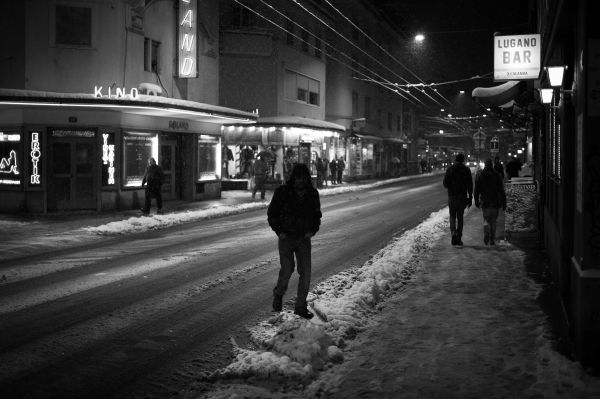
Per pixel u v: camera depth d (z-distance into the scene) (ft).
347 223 55.42
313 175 117.91
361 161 158.92
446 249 39.04
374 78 172.24
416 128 230.89
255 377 17.16
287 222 23.21
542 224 40.55
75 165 63.98
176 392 16.34
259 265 34.58
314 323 21.86
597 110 16.93
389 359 18.07
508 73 41.42
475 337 20.01
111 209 65.31
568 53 23.36
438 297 25.82
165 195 77.41
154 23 71.31
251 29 102.42
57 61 63.16
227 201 80.07
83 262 35.88
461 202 40.27
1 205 64.18
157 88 68.80
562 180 23.62
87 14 64.03
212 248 41.04
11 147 63.36
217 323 22.89
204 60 82.28
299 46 116.57
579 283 17.16
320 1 131.34
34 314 24.08
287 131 103.96
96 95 59.57
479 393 15.34
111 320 23.27
